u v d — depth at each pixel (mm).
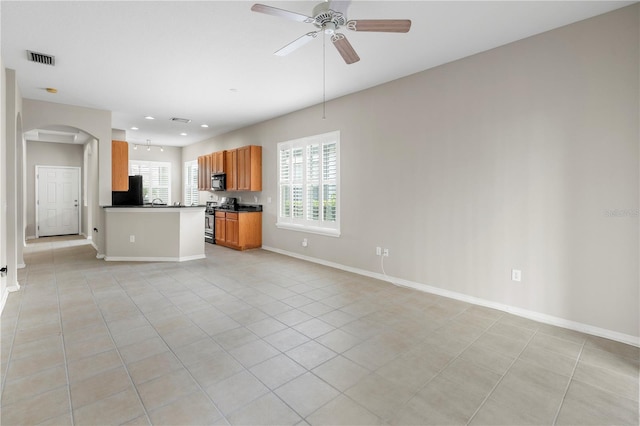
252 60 3734
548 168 3105
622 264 2740
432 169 3984
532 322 3125
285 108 5801
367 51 3512
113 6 2676
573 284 2982
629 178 2695
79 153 9031
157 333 2809
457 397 1973
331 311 3369
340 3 2086
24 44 3338
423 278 4109
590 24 2850
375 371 2250
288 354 2475
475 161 3600
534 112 3176
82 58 3670
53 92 4852
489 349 2582
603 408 1883
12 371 2188
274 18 2859
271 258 5988
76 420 1731
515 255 3324
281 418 1772
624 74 2697
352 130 4941
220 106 5668
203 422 1732
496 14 2795
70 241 7805
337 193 5195
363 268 4844
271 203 6711
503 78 3373
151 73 4125
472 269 3648
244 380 2127
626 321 2727
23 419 1729
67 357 2387
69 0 2588
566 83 2986
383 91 4504
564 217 3021
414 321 3125
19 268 5070
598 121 2826
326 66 3916
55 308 3369
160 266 5309
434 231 3984
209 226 7949
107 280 4441
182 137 8648
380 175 4574
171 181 10219
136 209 5672
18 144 5039
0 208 3404
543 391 2039
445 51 3510
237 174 7242
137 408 1836
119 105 5586
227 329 2908
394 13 2785
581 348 2609
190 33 3123
